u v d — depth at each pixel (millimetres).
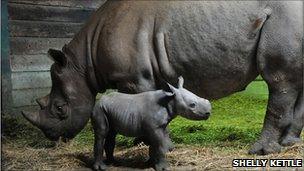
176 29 5926
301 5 5777
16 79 9203
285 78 5809
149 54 5980
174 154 5926
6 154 6320
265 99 11477
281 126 5949
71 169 5500
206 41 5859
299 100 6035
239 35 5805
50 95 6375
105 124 5227
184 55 5930
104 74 6242
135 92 6023
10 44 9117
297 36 5695
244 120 9062
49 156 6199
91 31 6410
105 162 5527
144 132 5090
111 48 6031
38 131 7977
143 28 6012
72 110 6270
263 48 5766
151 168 5270
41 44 9578
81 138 7445
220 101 11250
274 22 5727
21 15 9258
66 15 9922
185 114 4988
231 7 5848
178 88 5102
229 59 5883
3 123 8102
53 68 6289
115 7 6352
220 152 6074
